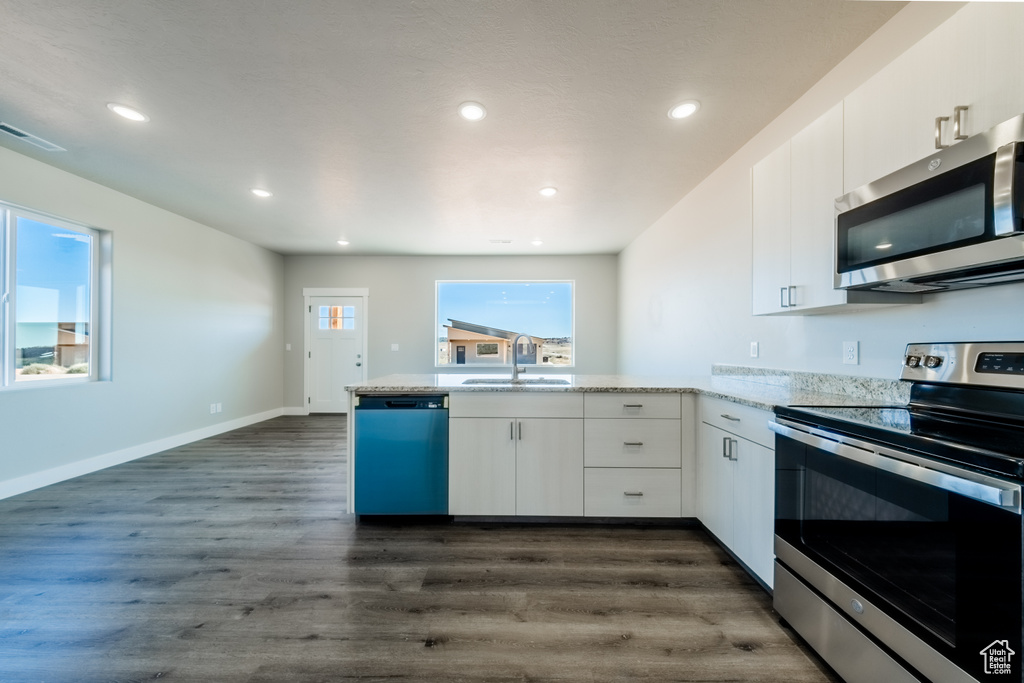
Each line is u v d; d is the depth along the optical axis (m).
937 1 1.48
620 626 1.53
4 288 2.89
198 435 4.53
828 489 1.32
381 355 6.09
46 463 3.05
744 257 2.71
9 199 2.79
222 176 3.17
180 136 2.54
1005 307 1.30
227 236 4.96
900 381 1.59
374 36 1.70
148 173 3.12
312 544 2.16
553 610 1.62
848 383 1.87
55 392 3.11
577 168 2.99
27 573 1.87
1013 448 0.91
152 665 1.33
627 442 2.32
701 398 2.25
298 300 6.10
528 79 1.99
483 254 6.01
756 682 1.27
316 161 2.88
